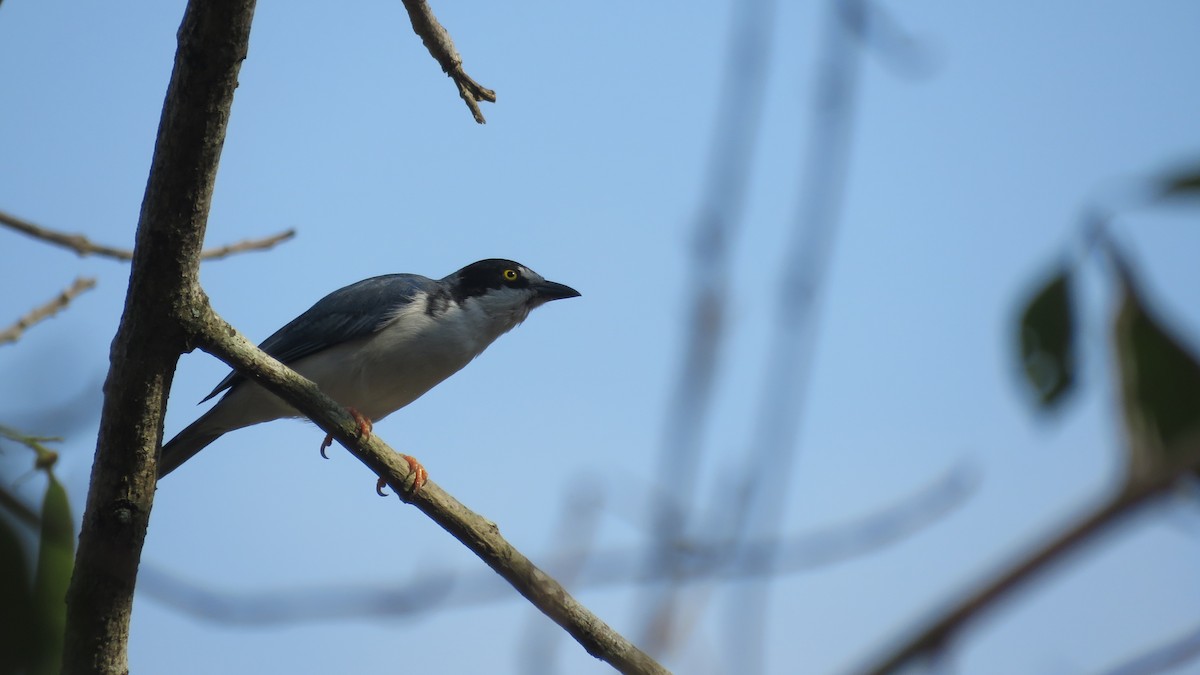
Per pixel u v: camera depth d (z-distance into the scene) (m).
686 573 4.56
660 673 9.32
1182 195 2.84
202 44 7.47
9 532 6.19
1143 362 2.88
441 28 9.66
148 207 8.16
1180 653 2.17
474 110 9.87
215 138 7.88
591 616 9.30
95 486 8.81
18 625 6.24
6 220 11.02
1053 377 3.16
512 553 9.52
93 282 11.24
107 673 8.98
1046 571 2.03
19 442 6.97
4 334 10.71
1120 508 2.04
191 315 8.62
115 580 8.84
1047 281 3.17
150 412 8.70
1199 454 2.03
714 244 5.15
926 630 2.06
